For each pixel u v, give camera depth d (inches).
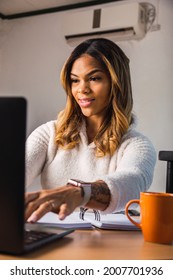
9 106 17.7
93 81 44.4
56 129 47.9
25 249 19.5
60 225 28.4
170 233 25.0
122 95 45.0
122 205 30.3
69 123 47.1
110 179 30.6
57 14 117.0
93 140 46.9
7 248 18.9
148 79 99.9
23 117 17.6
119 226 29.9
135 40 102.3
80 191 27.7
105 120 46.5
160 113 97.7
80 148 46.4
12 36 125.1
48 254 20.5
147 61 100.3
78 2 111.7
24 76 122.3
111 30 103.0
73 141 46.3
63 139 46.5
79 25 106.9
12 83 124.6
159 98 98.1
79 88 44.7
